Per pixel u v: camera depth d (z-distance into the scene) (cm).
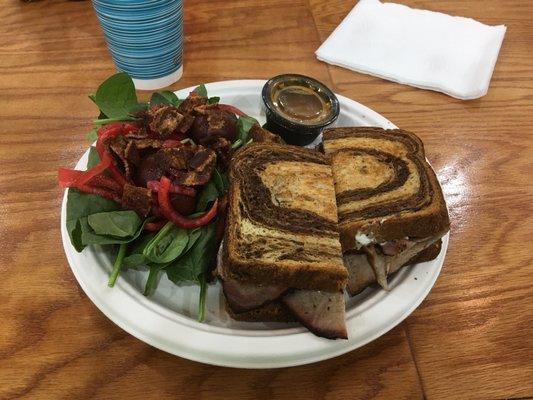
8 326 26
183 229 28
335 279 26
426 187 31
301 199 29
